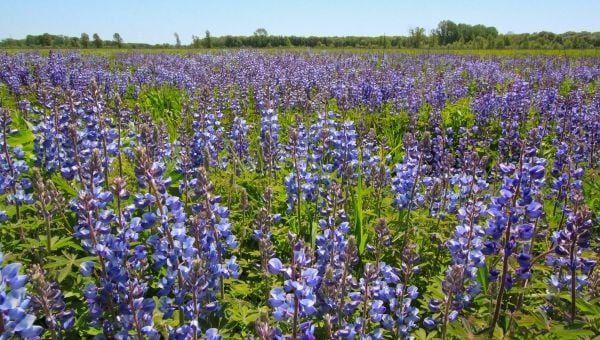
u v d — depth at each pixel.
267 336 2.97
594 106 12.70
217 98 15.27
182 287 3.99
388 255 6.13
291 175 6.78
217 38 94.06
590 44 81.38
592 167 9.41
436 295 4.70
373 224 6.69
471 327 4.14
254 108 15.69
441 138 9.19
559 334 3.94
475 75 26.22
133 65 31.48
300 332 3.60
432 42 87.25
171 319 4.24
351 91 15.20
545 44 81.06
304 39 96.00
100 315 3.97
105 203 4.55
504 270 4.14
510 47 78.38
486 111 13.37
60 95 9.84
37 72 19.50
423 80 21.64
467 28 109.44
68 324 3.98
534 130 6.43
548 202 7.09
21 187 6.18
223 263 4.89
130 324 3.74
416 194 6.78
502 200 4.05
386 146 10.28
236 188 7.61
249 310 4.59
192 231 4.18
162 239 4.04
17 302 2.79
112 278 3.94
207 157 7.50
